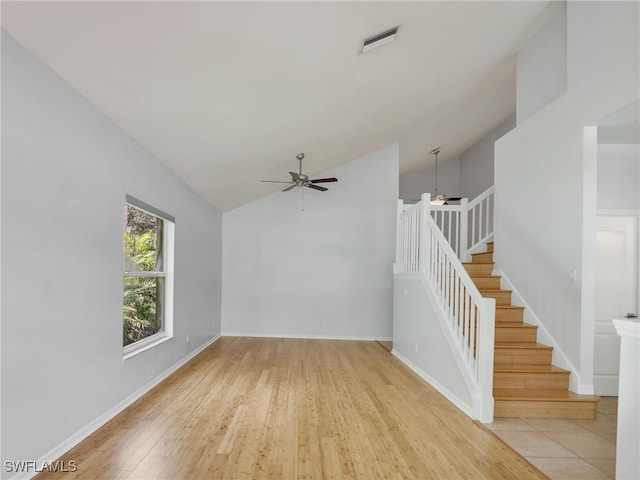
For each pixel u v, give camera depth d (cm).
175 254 529
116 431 321
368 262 811
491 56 539
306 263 813
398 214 680
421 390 453
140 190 411
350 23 322
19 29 222
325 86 425
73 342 291
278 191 816
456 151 995
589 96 384
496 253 556
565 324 413
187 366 552
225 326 811
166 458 275
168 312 519
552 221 436
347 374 522
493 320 362
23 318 237
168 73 303
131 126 367
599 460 287
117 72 284
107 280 343
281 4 265
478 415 362
